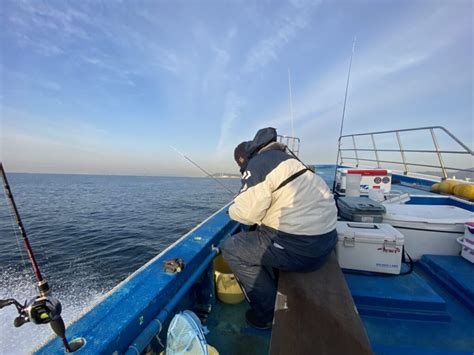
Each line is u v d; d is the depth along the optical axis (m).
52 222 25.86
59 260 14.33
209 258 2.00
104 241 18.78
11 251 15.27
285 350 1.09
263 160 1.60
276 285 1.76
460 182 3.67
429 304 1.65
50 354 0.93
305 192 1.53
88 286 10.78
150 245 17.86
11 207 0.90
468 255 2.18
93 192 63.28
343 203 2.75
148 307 1.24
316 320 1.25
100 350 0.94
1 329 5.95
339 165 7.60
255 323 1.80
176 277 1.54
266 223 1.65
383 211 2.45
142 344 1.12
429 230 2.36
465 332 1.54
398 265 2.01
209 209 35.09
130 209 34.91
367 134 6.19
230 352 1.58
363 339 1.13
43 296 0.91
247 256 1.66
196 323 1.30
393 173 6.49
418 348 1.42
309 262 1.56
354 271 2.09
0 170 0.88
